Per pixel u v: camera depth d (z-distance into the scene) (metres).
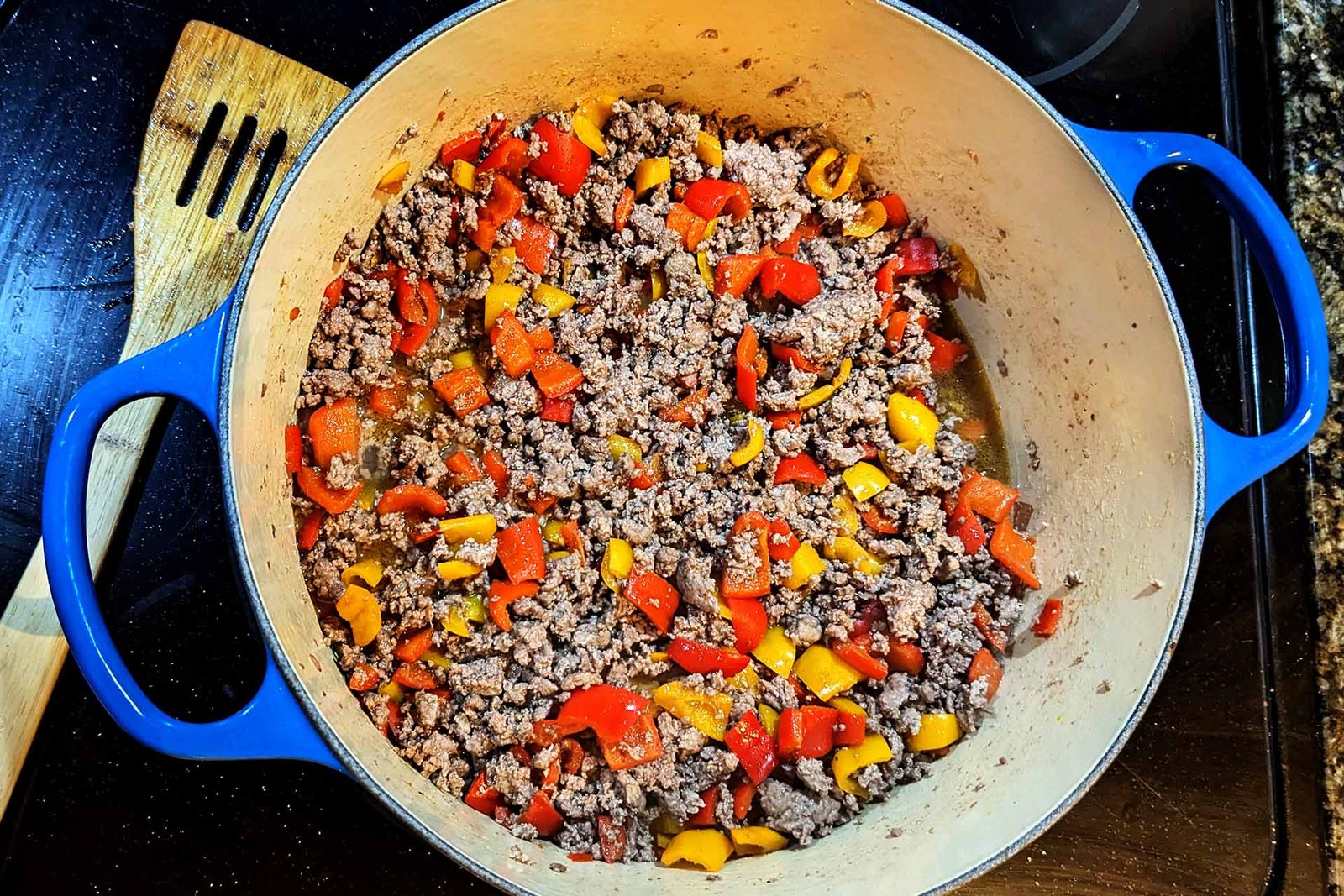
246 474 0.28
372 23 0.35
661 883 0.31
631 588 0.34
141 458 0.32
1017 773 0.32
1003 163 0.33
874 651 0.35
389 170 0.32
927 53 0.30
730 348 0.36
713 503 0.35
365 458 0.34
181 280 0.33
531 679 0.33
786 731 0.34
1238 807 0.37
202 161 0.34
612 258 0.36
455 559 0.33
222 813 0.32
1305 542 0.37
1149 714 0.37
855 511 0.36
